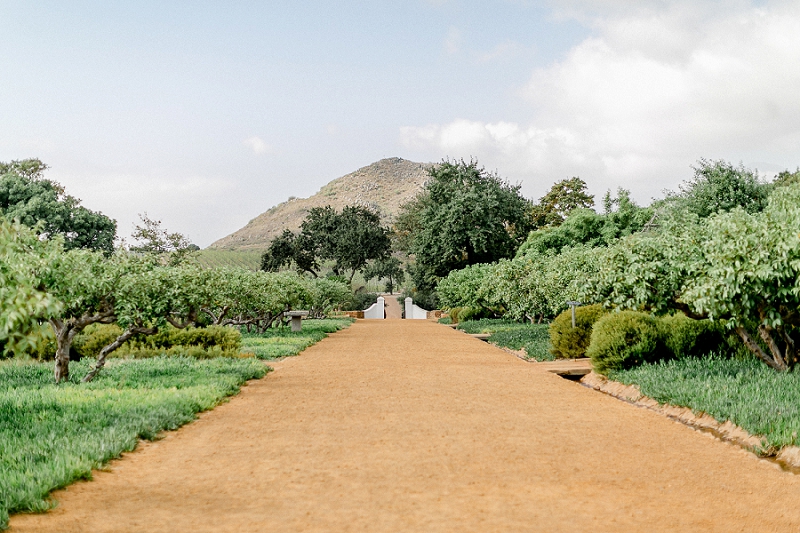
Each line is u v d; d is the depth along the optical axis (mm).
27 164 55688
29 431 8422
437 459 7629
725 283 11195
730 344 14617
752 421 8859
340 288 52031
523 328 30484
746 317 11883
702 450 8234
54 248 12359
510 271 30109
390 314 86562
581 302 15617
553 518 5570
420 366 18000
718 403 9914
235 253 153500
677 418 10414
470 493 6289
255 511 5770
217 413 10719
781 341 13828
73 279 12234
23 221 45250
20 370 15227
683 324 14875
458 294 44375
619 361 14625
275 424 9781
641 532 5258
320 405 11484
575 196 66750
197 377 14023
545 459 7648
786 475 7125
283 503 5992
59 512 5727
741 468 7387
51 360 17906
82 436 8102
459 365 18250
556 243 43156
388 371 16750
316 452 8000
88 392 11680
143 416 9367
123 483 6668
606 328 14984
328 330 35406
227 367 15680
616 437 8922
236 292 21500
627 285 13633
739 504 6043
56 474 6469
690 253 12898
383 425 9695
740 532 5301
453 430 9320
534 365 18203
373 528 5316
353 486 6539
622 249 13953
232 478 6852
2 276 5383
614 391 13562
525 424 9789
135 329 13906
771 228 11031
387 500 6070
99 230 51781
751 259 10883
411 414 10609
